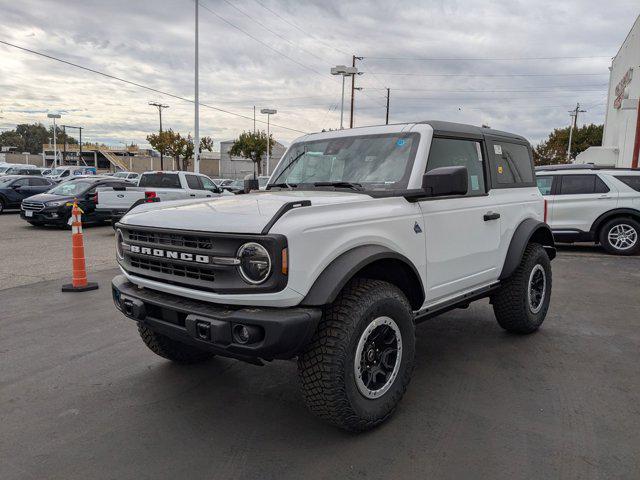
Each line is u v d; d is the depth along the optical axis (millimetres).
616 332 5379
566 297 6934
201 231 2990
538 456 3004
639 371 4305
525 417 3488
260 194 4020
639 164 19141
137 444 3184
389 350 3354
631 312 6168
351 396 3070
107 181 16516
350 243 3119
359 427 3188
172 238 3188
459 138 4320
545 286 5344
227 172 69062
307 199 3342
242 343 2842
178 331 3152
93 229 15719
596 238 11039
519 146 5332
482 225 4402
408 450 3078
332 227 3045
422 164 3848
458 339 5164
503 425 3379
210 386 4062
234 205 3379
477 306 6531
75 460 3010
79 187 15953
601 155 34281
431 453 3043
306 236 2887
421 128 4027
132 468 2922
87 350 4871
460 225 4129
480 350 4832
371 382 3260
